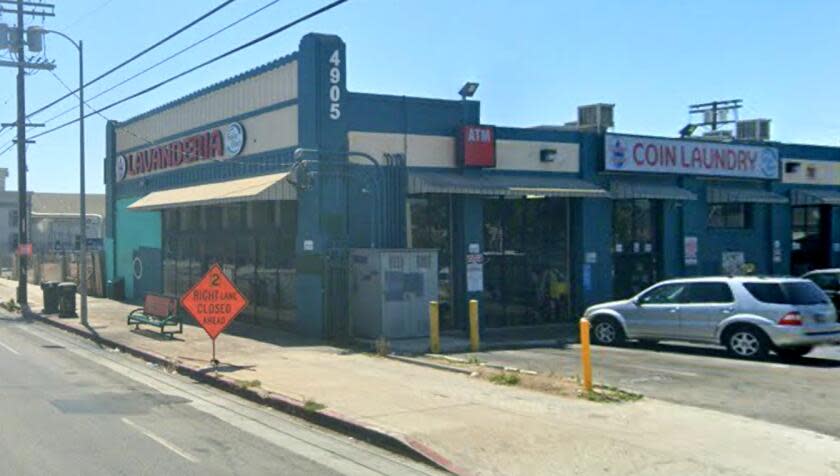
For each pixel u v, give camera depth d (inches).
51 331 872.3
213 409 431.5
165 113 1101.7
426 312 718.5
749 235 1041.5
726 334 620.7
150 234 1183.6
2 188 3481.8
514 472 302.0
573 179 887.7
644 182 940.0
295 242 785.6
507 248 859.4
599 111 911.0
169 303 775.1
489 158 811.4
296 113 767.7
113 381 520.1
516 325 858.8
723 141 1013.8
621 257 932.6
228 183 879.7
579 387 463.2
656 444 339.0
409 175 767.7
